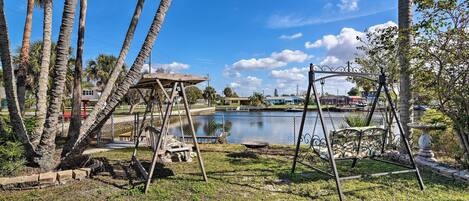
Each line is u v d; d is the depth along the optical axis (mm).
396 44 5480
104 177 4605
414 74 5152
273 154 6617
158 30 4676
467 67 4527
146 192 3844
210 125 18172
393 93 6871
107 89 5035
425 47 4715
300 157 6117
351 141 4520
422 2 4574
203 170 4395
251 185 4207
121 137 9703
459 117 4672
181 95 4477
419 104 5789
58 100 4699
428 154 5199
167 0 4719
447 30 4508
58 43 4621
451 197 3619
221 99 67500
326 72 4160
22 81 6633
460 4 4355
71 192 3902
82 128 4742
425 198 3611
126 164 5551
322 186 4141
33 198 3678
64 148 5141
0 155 4414
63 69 4676
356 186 4098
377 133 4633
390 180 4355
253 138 12602
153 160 4016
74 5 4691
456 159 4852
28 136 4820
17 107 4582
